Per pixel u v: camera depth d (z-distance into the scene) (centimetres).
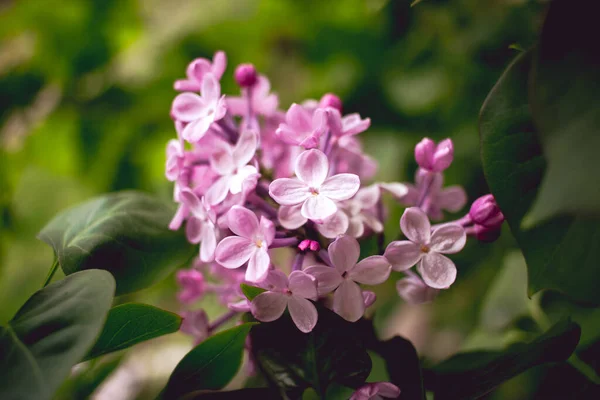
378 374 32
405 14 44
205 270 33
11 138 51
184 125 29
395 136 46
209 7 50
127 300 42
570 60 25
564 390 30
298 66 54
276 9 49
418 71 46
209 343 28
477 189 40
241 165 28
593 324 31
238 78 30
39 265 47
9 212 48
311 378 27
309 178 27
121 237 30
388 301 43
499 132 27
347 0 47
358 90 48
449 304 42
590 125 24
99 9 50
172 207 32
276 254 34
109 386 40
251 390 28
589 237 26
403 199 30
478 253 39
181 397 28
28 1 49
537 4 36
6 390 25
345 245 27
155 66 51
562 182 24
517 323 33
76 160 52
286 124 28
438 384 29
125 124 51
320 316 28
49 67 51
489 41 39
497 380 27
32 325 26
